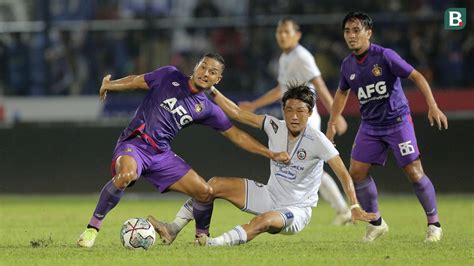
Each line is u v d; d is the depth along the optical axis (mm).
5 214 54531
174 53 78125
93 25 77500
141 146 32781
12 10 81938
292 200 31766
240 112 33156
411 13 77500
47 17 78062
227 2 80688
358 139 36219
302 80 46531
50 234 39562
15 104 76562
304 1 78750
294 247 32375
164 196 73312
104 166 72000
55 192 72625
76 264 27031
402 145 35375
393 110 35219
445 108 70375
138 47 77688
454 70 74062
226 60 77375
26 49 78062
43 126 72812
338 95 36562
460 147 68000
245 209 32281
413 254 29891
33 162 73000
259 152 32156
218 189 32188
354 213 30062
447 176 68250
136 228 30906
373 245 33406
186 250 30281
